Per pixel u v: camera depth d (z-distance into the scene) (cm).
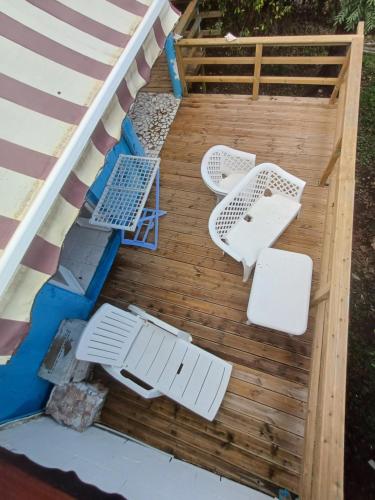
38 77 190
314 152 406
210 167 333
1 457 131
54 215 164
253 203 331
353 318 410
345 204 237
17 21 203
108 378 300
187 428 271
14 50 193
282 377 282
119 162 359
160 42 248
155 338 288
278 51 648
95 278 347
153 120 484
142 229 387
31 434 212
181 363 276
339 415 171
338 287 205
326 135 416
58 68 196
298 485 238
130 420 279
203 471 240
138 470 199
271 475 245
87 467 172
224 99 482
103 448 224
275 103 458
